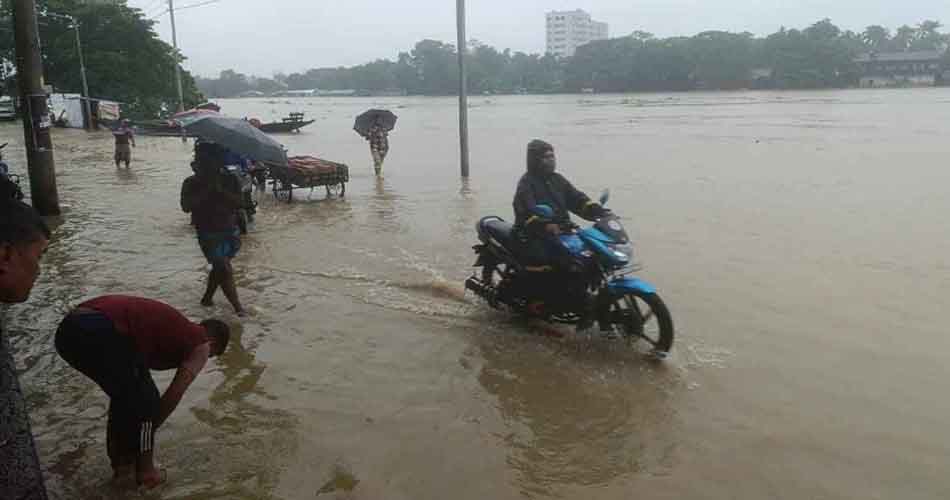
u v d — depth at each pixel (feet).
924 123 114.83
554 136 104.99
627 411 16.67
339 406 16.96
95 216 41.88
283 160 30.37
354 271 28.71
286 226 38.73
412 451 14.94
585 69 510.17
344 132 145.18
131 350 12.91
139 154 90.17
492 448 15.08
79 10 169.17
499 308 23.50
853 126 110.93
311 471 14.16
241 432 15.69
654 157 70.33
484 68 582.35
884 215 38.14
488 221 23.89
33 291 26.14
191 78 189.98
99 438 15.47
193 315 23.30
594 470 14.24
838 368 18.81
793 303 24.07
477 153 82.33
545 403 17.13
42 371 18.94
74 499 13.16
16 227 9.37
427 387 18.02
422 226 38.09
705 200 44.19
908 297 24.41
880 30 552.00
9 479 7.62
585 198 22.07
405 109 285.43
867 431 15.53
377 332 21.81
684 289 25.84
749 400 17.08
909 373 18.43
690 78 462.19
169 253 32.07
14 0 39.63
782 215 38.83
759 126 116.16
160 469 13.99
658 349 19.60
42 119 41.01
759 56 448.65
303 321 22.76
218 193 22.90
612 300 20.33
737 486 13.60
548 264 21.20
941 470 14.01
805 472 14.02
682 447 15.03
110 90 170.71
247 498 13.25
